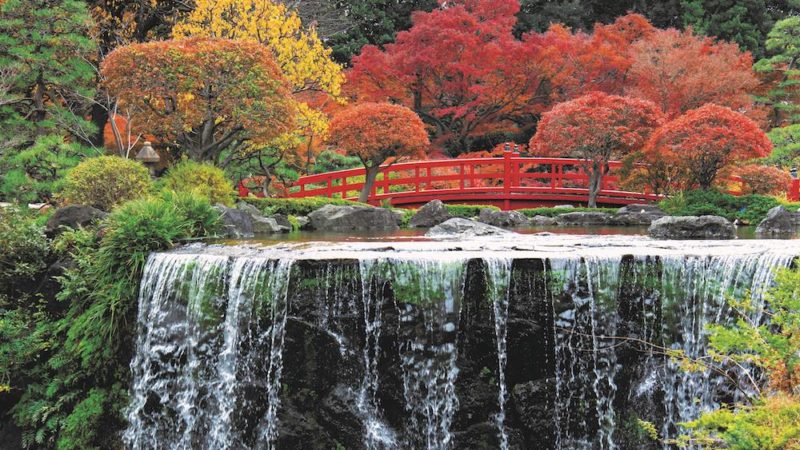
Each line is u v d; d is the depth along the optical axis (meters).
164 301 9.77
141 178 12.84
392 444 9.12
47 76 16.28
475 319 9.16
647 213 16.98
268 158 19.89
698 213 16.38
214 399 9.44
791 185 18.42
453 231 13.55
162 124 15.24
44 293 10.55
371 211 15.71
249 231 13.35
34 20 15.75
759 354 6.94
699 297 9.30
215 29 17.61
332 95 19.62
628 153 19.06
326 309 9.16
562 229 15.49
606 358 9.25
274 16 18.33
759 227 14.55
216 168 14.60
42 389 10.03
